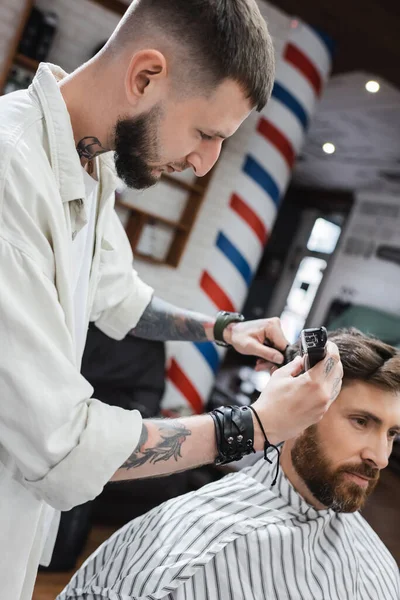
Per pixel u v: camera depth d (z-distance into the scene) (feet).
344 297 31.12
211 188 14.47
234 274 14.49
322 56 14.61
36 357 2.93
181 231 14.40
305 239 37.27
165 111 3.18
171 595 3.67
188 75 3.07
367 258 30.40
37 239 3.05
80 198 3.47
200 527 3.96
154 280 14.40
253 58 3.12
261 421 3.30
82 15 12.48
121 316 5.04
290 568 3.99
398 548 14.02
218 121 3.23
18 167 3.02
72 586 4.53
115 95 3.23
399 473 22.03
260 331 4.76
